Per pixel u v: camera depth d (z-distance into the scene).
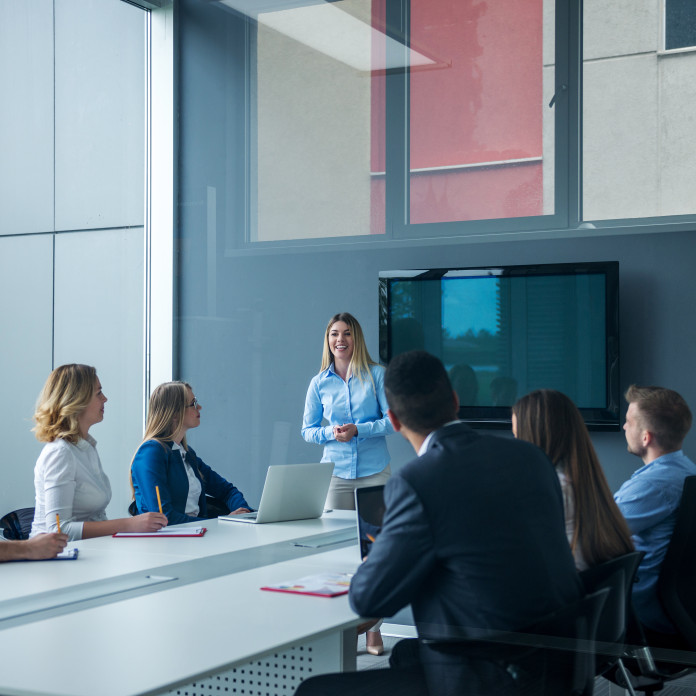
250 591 1.90
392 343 2.90
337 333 2.98
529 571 1.60
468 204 2.84
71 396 2.72
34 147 4.38
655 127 2.61
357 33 3.14
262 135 3.37
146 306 3.91
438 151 2.92
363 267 3.01
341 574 2.05
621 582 1.90
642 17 2.64
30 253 4.39
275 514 2.79
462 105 2.90
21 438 4.38
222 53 3.52
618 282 2.58
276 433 3.15
